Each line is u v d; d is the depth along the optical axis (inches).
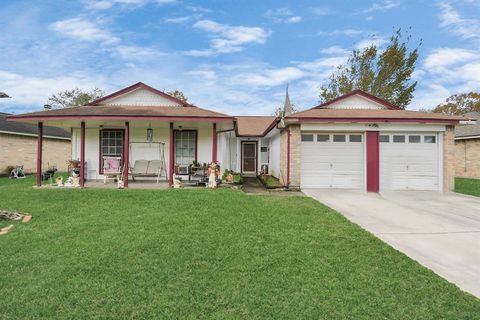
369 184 464.1
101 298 137.2
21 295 139.5
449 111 1676.9
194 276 157.8
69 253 187.0
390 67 1109.7
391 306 132.0
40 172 454.0
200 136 536.1
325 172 476.4
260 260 177.5
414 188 472.4
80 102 1582.2
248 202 332.2
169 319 122.5
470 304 133.7
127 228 234.7
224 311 127.9
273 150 684.1
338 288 146.9
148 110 475.5
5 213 275.4
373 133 469.1
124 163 484.1
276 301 135.5
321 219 268.1
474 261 182.1
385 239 221.8
